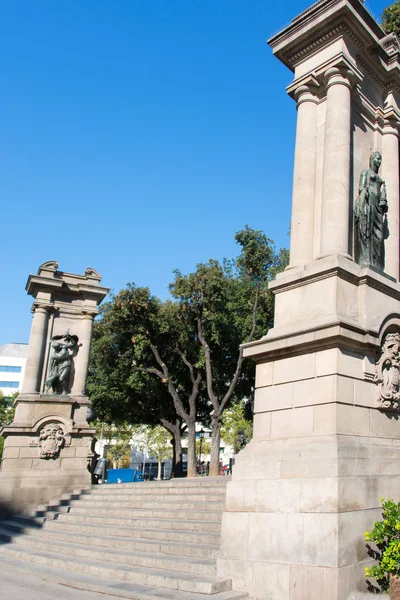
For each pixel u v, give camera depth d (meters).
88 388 39.66
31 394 25.11
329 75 13.43
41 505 22.48
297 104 14.20
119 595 10.02
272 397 11.70
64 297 27.48
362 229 12.80
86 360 26.89
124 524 16.33
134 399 39.75
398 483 10.56
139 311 34.44
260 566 9.84
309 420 10.75
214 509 15.72
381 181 13.47
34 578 12.29
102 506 20.19
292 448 10.48
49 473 24.12
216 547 11.70
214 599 9.16
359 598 8.73
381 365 11.37
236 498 10.91
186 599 9.12
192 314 33.59
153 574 10.65
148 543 12.88
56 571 12.49
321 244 12.42
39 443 24.56
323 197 12.72
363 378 11.09
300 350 11.34
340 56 13.18
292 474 10.13
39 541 16.11
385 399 11.27
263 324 36.59
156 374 35.09
